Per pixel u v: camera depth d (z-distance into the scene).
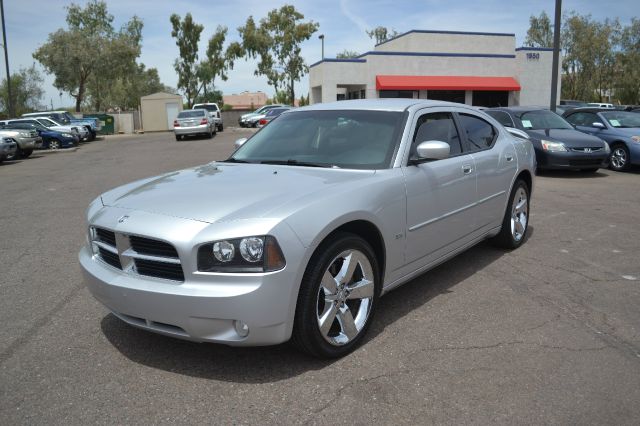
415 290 4.64
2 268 5.54
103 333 3.86
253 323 2.93
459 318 4.02
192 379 3.18
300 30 50.22
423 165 4.13
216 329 2.96
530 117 12.17
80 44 45.19
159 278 3.10
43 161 18.78
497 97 36.91
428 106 4.59
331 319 3.30
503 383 3.09
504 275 5.01
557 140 11.29
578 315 4.07
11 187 11.88
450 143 4.66
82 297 4.63
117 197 3.72
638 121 12.96
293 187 3.45
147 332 3.85
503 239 5.70
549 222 7.20
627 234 6.52
